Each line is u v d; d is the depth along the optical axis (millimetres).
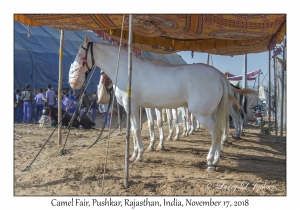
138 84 7113
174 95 6973
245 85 15727
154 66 7188
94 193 5797
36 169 7574
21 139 11867
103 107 16516
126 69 7254
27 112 16922
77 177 6543
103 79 8812
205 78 6875
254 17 6289
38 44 22406
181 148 9539
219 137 6953
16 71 20547
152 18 6801
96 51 7492
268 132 14688
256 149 10281
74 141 11648
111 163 7367
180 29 7422
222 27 6895
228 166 7555
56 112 15602
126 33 9391
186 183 6145
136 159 7680
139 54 10992
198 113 6918
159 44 9938
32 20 7602
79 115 15602
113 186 6062
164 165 7410
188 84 6906
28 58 21062
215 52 10641
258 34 7383
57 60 22328
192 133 13047
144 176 6559
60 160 7918
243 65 15773
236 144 11125
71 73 7605
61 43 10250
